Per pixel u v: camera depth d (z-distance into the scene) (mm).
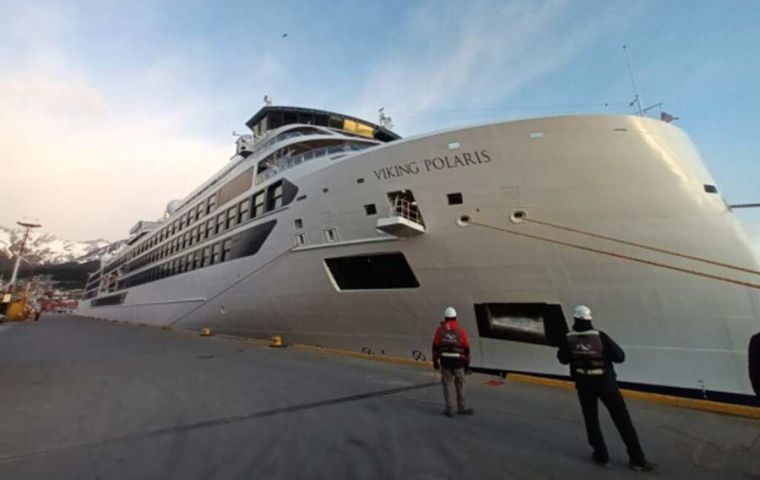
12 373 8992
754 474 3541
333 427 4902
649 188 7035
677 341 6801
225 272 15781
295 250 11383
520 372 7922
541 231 7617
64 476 3531
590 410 3820
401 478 3465
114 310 38594
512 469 3645
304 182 11375
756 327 6371
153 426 4969
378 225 8305
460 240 8281
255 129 22281
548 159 7539
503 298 8078
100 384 7645
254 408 5820
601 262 7234
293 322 12266
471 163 8094
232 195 17531
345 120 21641
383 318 9766
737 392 6359
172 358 11148
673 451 4125
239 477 3500
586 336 3941
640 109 8680
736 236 6773
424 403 6078
